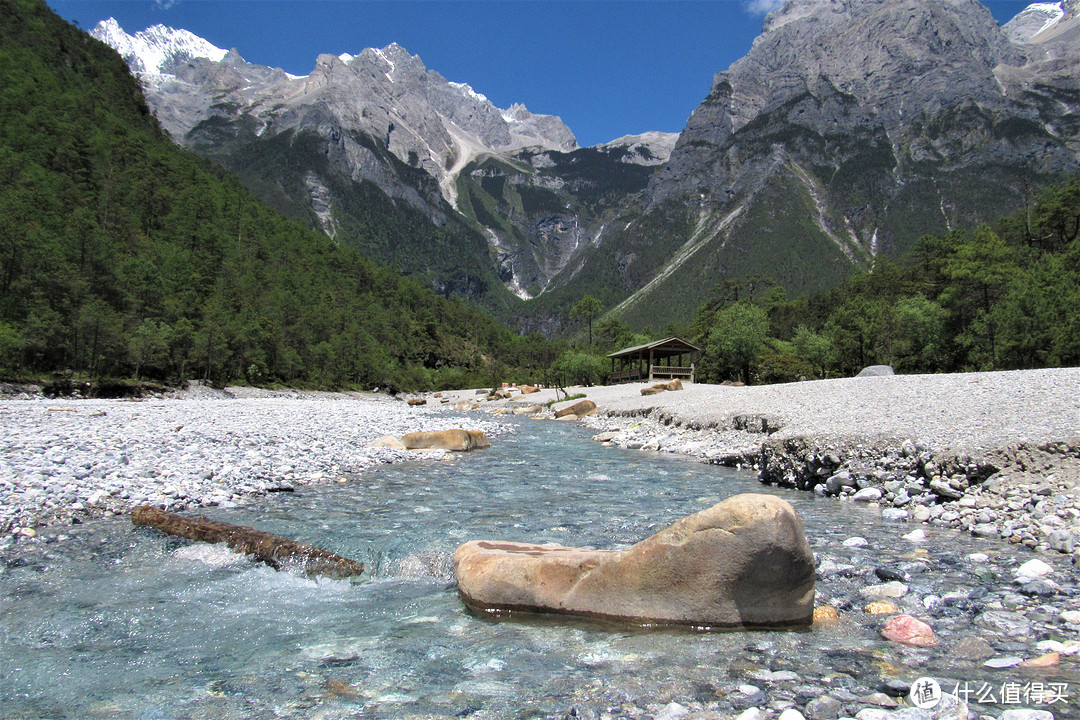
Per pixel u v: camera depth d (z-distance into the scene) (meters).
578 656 4.45
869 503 10.70
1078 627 4.58
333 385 84.25
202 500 10.30
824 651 4.39
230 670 4.27
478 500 11.01
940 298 53.84
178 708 3.71
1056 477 8.94
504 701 3.73
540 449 20.77
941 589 5.67
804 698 3.61
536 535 8.18
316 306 103.44
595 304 140.88
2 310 43.97
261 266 104.31
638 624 5.10
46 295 45.19
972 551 7.12
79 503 9.27
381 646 4.71
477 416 42.81
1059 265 41.09
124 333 48.03
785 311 96.50
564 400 50.69
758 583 4.93
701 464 16.62
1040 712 3.28
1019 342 37.06
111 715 3.63
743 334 60.19
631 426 27.84
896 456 11.49
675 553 5.11
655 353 56.59
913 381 21.89
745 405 23.70
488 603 5.57
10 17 125.00
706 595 4.98
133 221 80.94
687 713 3.47
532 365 152.12
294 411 30.14
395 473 14.48
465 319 182.38
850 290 88.69
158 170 106.69
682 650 4.50
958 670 3.96
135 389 43.97
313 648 4.68
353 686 3.99
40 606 5.56
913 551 7.16
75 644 4.75
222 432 18.36
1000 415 12.66
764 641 4.62
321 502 10.70
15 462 11.77
